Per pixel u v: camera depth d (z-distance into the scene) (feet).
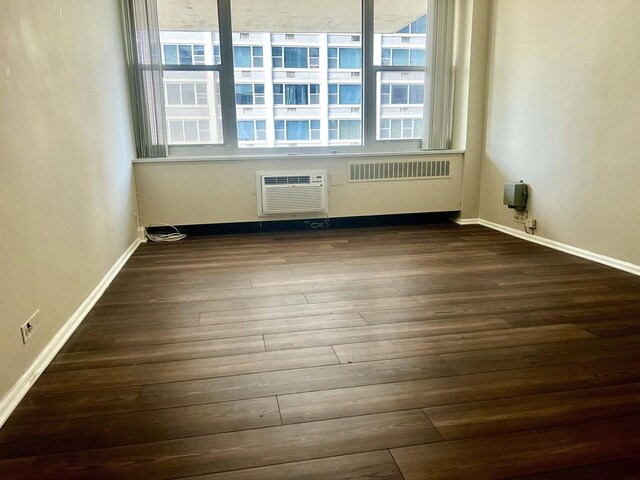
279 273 10.98
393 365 6.50
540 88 12.98
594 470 4.41
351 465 4.52
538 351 6.84
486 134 15.83
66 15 8.63
